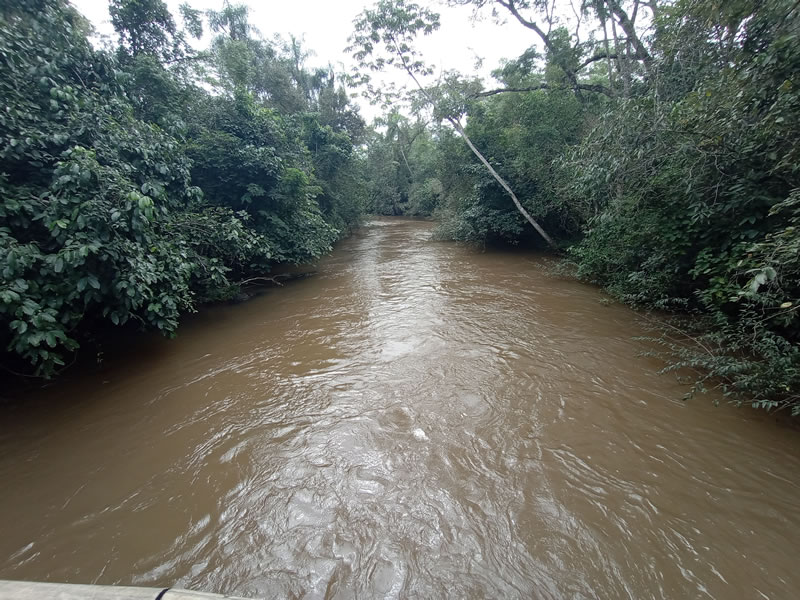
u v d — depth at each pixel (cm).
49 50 518
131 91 709
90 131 493
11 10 525
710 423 367
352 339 620
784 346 373
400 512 281
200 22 1038
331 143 1786
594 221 890
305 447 355
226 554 251
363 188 2167
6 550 254
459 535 261
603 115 702
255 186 945
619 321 654
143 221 457
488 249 1512
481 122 1541
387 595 225
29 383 468
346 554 250
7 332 415
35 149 442
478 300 824
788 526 258
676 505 278
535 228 1386
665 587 223
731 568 232
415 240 1894
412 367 514
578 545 251
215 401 436
